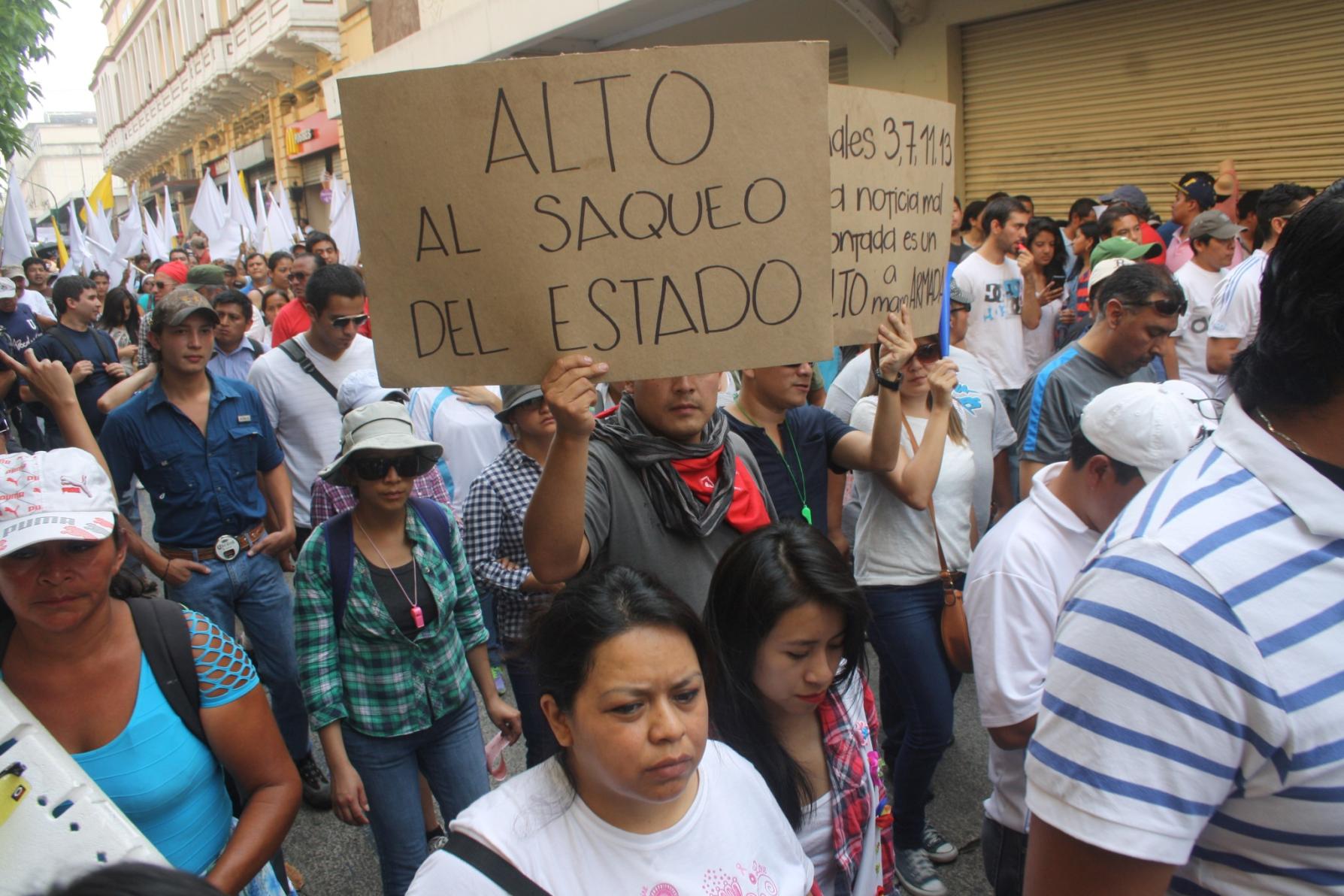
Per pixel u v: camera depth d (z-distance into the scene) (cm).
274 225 1683
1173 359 525
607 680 146
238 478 394
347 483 289
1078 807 117
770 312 183
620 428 242
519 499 336
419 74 173
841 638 198
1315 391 110
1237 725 110
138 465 383
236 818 216
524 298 181
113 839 159
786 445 320
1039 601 225
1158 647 112
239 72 2939
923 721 321
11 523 177
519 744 437
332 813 395
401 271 181
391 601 283
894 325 247
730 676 198
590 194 178
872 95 229
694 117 176
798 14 1020
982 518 412
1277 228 534
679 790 147
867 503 342
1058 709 121
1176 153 780
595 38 1198
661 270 181
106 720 190
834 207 228
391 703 283
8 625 190
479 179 177
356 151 177
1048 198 873
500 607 334
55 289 715
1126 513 128
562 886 145
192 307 377
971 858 342
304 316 707
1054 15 834
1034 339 657
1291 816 111
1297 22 692
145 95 4741
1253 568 110
